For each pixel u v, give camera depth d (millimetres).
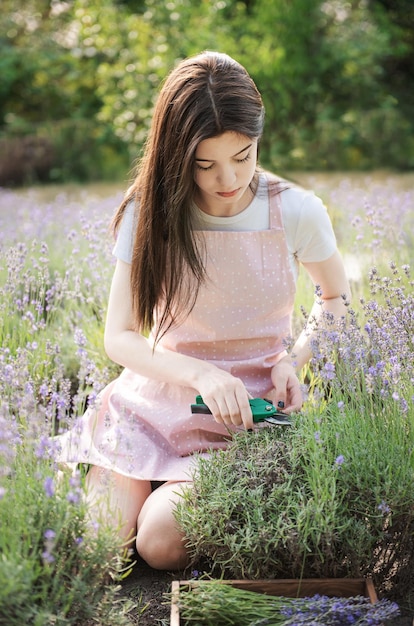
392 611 1805
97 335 3184
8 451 1802
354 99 11805
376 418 2088
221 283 2277
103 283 3395
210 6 9070
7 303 2844
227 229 2295
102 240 3510
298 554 1888
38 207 5355
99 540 1785
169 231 2178
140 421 2338
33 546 1736
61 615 1692
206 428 2283
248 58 9352
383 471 1938
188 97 2010
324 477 1925
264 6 9969
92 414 2422
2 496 1631
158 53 8773
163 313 2285
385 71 13023
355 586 1925
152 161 2156
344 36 11492
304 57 10570
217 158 2023
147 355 2281
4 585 1595
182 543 2098
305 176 10148
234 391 2119
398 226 3969
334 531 1918
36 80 12367
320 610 1828
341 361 2273
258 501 1932
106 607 1808
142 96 8859
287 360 2332
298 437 2068
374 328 2188
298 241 2350
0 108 12516
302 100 10836
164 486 2199
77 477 1884
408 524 1959
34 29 12750
